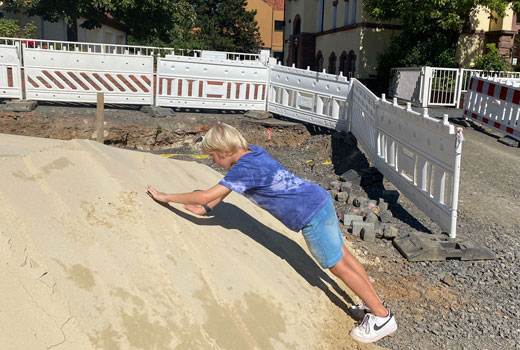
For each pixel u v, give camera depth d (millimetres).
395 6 17328
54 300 2516
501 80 12328
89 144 4512
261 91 12672
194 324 2803
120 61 11977
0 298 2373
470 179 7906
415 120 6492
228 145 3303
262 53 12766
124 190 3730
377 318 3434
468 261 5145
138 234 3285
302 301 3605
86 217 3279
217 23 45438
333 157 9852
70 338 2381
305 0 27828
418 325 3906
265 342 2982
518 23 19750
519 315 4141
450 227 5441
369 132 8828
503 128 11039
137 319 2650
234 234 4098
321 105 11195
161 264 3111
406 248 5258
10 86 11820
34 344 2270
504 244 5559
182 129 11297
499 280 4742
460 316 4086
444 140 5602
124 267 2955
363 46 20703
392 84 17328
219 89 12469
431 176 6074
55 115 10859
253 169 3264
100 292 2707
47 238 2908
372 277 4691
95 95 12023
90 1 19750
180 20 23812
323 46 26594
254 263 3766
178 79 12219
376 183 8070
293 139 11453
